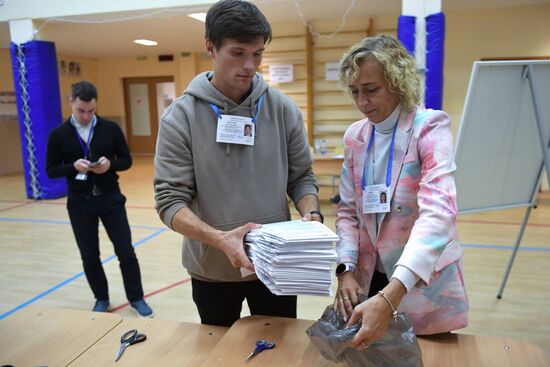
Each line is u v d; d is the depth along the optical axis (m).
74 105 2.42
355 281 1.19
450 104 6.12
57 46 8.68
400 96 1.13
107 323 1.37
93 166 2.40
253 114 1.26
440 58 4.55
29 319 1.39
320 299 2.80
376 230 1.22
